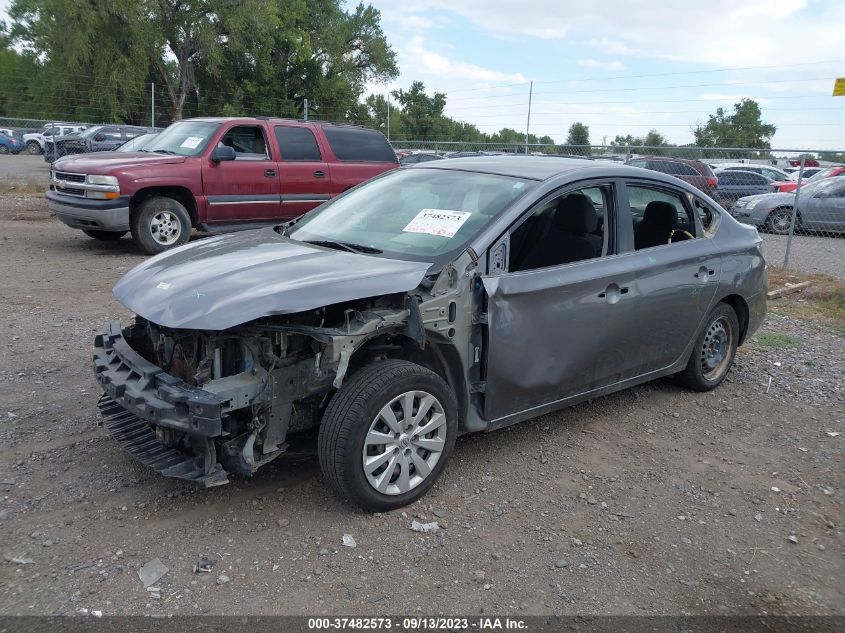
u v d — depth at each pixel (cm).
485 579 309
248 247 418
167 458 339
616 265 439
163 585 294
